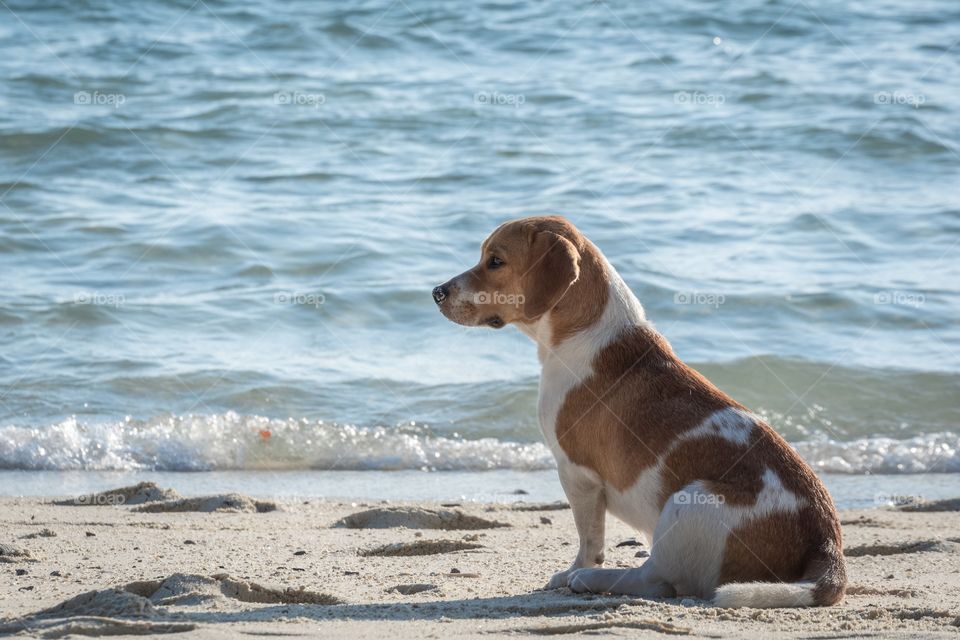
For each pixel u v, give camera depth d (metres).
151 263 14.30
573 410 5.50
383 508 7.96
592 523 5.61
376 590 5.59
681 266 14.33
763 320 12.87
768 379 11.62
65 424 10.40
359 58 23.70
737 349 12.20
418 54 23.89
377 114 20.67
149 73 22.48
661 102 21.38
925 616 4.85
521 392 11.36
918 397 11.27
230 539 7.12
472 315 5.80
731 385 11.50
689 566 5.08
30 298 13.05
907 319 12.93
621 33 25.02
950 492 9.28
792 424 10.84
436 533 7.44
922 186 17.50
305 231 15.30
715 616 4.75
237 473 9.84
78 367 11.48
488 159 18.58
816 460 10.21
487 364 12.05
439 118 20.53
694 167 18.34
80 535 7.19
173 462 10.04
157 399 10.94
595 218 15.92
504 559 6.55
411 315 13.10
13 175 17.59
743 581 5.03
